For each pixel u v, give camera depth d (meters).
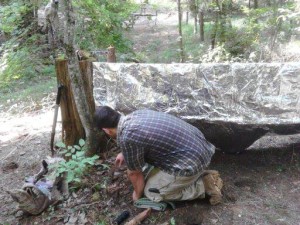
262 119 3.46
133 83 3.85
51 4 4.58
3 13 9.00
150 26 16.27
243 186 3.49
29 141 4.84
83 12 7.54
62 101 3.90
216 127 3.64
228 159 3.97
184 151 2.94
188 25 15.43
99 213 3.26
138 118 2.95
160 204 3.18
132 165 2.97
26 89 7.98
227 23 8.92
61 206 3.40
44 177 3.59
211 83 3.69
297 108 3.47
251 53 7.46
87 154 3.93
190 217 3.08
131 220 3.07
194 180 3.08
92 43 7.83
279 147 4.19
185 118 3.60
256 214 3.09
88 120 3.76
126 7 8.63
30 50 9.69
